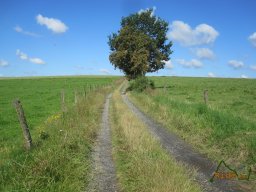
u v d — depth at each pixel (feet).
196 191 25.02
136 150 34.96
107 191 27.30
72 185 26.78
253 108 75.05
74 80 309.83
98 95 110.52
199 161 34.88
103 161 35.60
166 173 27.20
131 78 176.65
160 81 302.04
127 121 53.57
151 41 172.96
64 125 46.78
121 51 169.17
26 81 295.69
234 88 157.89
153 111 72.59
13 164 29.09
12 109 94.58
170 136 47.96
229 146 37.17
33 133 50.90
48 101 117.29
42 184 25.99
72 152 34.71
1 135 54.19
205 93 62.44
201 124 48.39
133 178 28.55
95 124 55.47
